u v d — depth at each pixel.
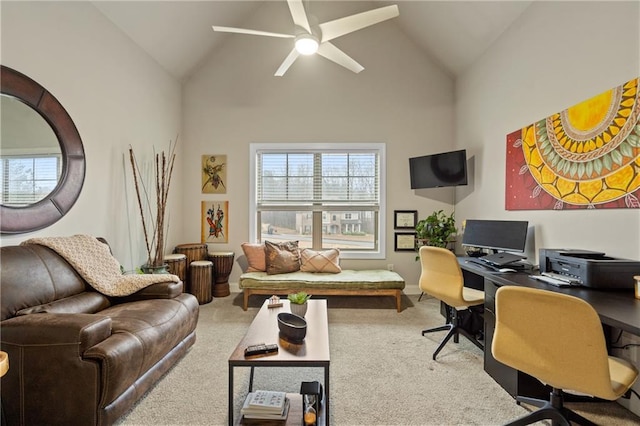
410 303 3.84
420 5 3.62
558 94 2.41
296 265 3.97
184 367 2.25
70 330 1.50
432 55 4.27
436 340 2.76
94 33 2.78
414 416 1.74
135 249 3.39
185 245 4.11
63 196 2.44
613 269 1.76
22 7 2.14
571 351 1.27
